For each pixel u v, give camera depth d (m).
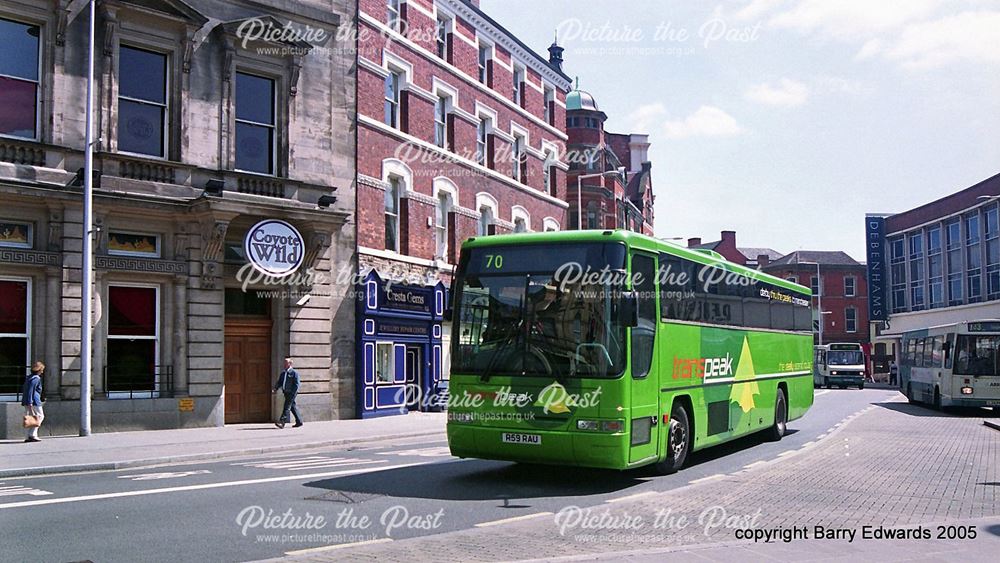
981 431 20.02
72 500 9.65
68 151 17.83
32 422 16.25
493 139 32.22
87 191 17.28
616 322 10.52
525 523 8.21
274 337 21.38
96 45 18.55
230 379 20.70
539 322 10.81
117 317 18.61
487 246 11.42
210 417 19.56
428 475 11.87
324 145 22.62
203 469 12.82
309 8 22.48
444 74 28.95
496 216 31.94
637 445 10.63
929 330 29.59
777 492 10.22
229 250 20.42
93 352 18.03
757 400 15.89
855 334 81.00
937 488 10.78
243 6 21.16
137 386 18.81
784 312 18.28
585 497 10.05
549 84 38.09
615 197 51.12
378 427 20.12
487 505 9.42
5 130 17.45
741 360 15.05
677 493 10.08
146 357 18.98
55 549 7.16
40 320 17.39
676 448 12.12
